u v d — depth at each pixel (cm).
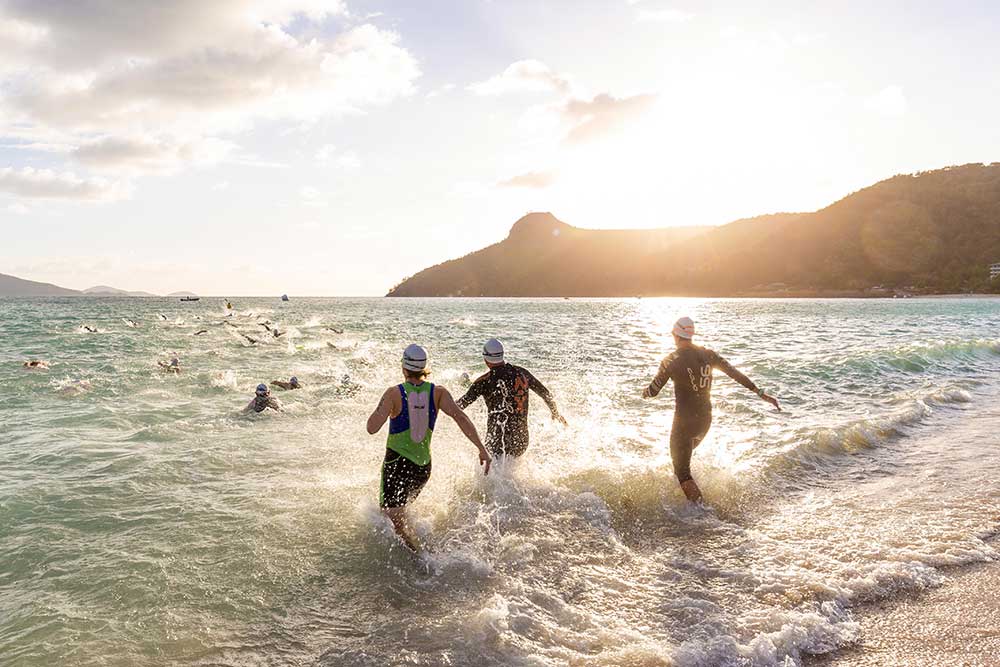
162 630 352
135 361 1680
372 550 470
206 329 3145
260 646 339
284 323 3972
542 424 908
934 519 534
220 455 736
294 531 503
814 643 339
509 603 384
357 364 1698
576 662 320
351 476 660
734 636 344
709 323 4109
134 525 509
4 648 329
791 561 450
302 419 966
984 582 412
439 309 8331
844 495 608
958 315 5188
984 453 762
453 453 736
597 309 8706
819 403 1084
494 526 519
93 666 315
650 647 333
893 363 1556
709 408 607
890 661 321
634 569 441
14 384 1249
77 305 9588
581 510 559
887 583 411
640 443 803
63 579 412
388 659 326
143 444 784
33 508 542
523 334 3083
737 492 614
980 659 320
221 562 443
